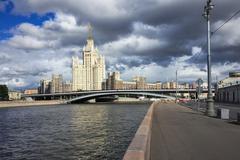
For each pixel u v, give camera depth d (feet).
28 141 115.44
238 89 297.94
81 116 264.72
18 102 580.30
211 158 32.24
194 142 43.34
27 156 84.43
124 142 98.02
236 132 55.57
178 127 64.69
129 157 21.33
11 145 106.01
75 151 87.30
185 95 645.92
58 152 87.51
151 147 39.09
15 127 180.65
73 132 140.46
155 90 607.78
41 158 80.74
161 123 74.74
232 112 131.03
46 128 168.35
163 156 33.27
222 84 436.76
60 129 158.81
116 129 143.02
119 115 262.47
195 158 32.27
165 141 44.27
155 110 146.41
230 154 34.40
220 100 389.80
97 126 165.27
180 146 39.83
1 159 81.41
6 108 503.61
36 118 256.93
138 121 189.98
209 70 107.65
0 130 163.63
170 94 633.20
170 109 158.10
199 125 69.62
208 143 42.37
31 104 606.14
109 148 87.71
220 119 88.53
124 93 632.38
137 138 30.63
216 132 55.72
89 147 92.84
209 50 107.86
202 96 487.61
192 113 120.78
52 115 292.40
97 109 403.75
